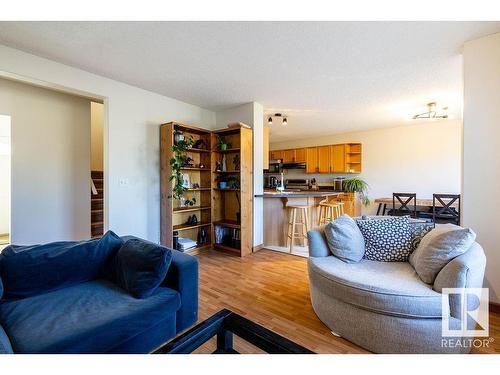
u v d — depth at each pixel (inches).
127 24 76.9
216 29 79.0
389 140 225.9
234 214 163.6
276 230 163.5
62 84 103.5
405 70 107.9
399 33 80.6
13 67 91.5
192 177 159.0
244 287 101.0
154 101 138.2
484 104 83.4
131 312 54.2
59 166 138.9
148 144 136.1
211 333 48.6
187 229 158.1
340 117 187.5
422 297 57.8
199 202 163.3
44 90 133.8
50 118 135.7
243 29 79.0
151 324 56.7
